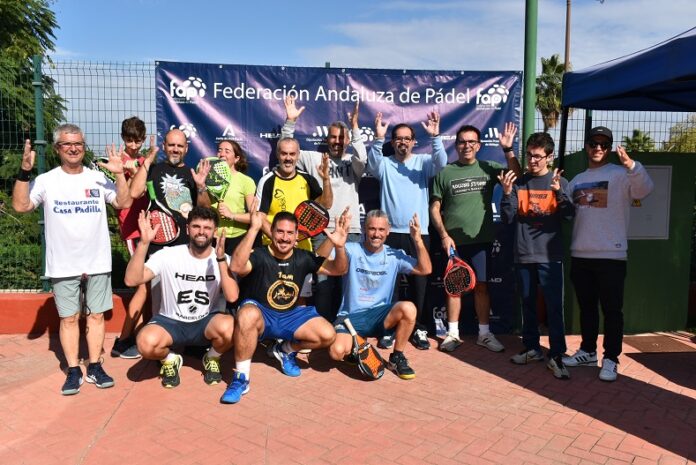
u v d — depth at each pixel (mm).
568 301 6137
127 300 5883
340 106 6246
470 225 5434
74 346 4414
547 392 4441
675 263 6188
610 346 4730
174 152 5051
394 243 5590
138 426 3756
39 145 5824
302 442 3549
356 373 4871
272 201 5227
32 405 4090
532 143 4902
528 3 5961
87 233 4352
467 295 6273
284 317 4594
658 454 3412
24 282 6262
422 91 6328
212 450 3428
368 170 5789
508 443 3555
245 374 4340
